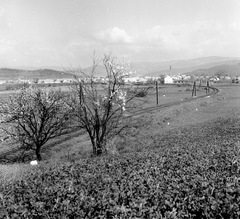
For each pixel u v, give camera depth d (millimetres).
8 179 16703
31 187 13156
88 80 31844
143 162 16734
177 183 10906
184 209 8578
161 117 61469
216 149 18188
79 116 32094
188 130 43500
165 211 8570
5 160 36406
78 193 10875
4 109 35656
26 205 10234
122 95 31328
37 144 36500
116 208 8484
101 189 11305
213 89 153500
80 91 31656
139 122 42344
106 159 20828
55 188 11898
